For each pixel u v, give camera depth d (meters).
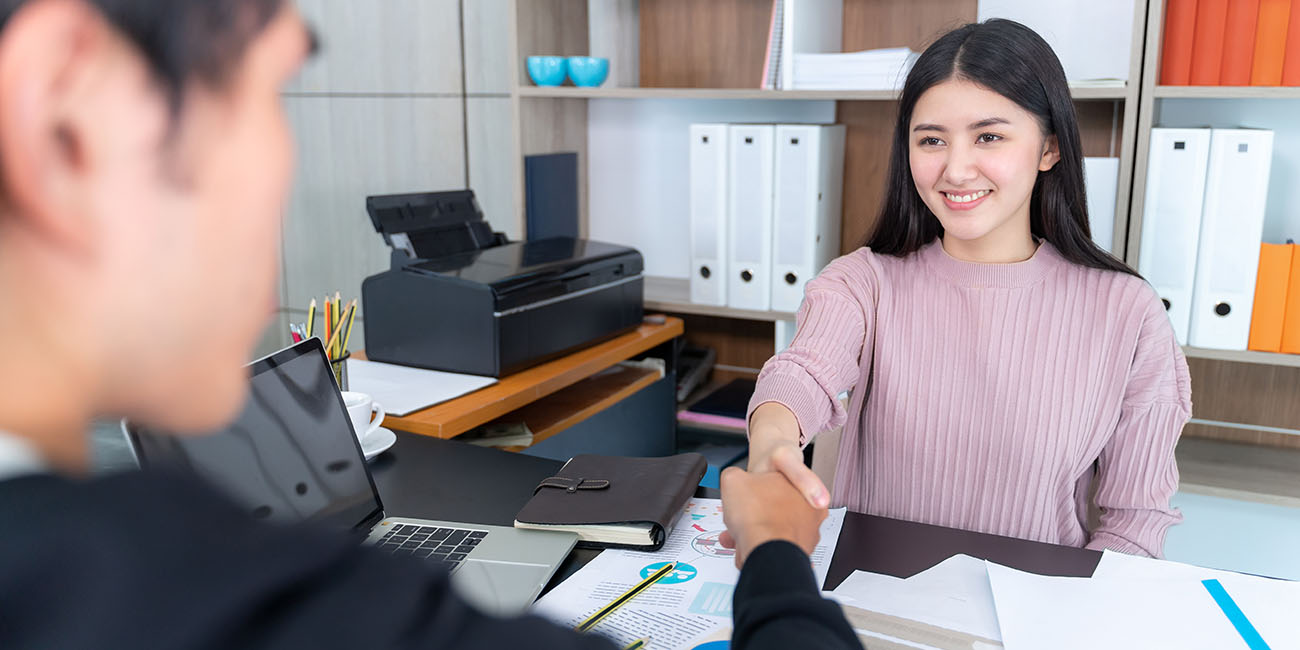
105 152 0.26
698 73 2.65
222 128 0.28
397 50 2.87
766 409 1.22
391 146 2.95
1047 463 1.36
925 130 1.33
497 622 0.32
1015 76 1.27
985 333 1.38
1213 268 1.91
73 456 0.29
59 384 0.28
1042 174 1.39
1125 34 2.05
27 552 0.26
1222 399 2.28
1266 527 2.28
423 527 1.17
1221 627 0.92
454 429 1.71
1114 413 1.34
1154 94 1.89
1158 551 1.30
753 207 2.29
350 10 2.92
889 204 1.47
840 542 1.13
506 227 2.82
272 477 1.05
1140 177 1.93
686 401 2.60
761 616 0.47
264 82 0.29
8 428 0.28
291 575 0.28
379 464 1.42
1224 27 1.87
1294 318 1.89
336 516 1.12
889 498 1.45
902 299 1.43
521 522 1.14
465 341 1.96
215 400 0.31
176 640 0.26
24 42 0.24
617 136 2.78
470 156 2.84
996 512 1.39
